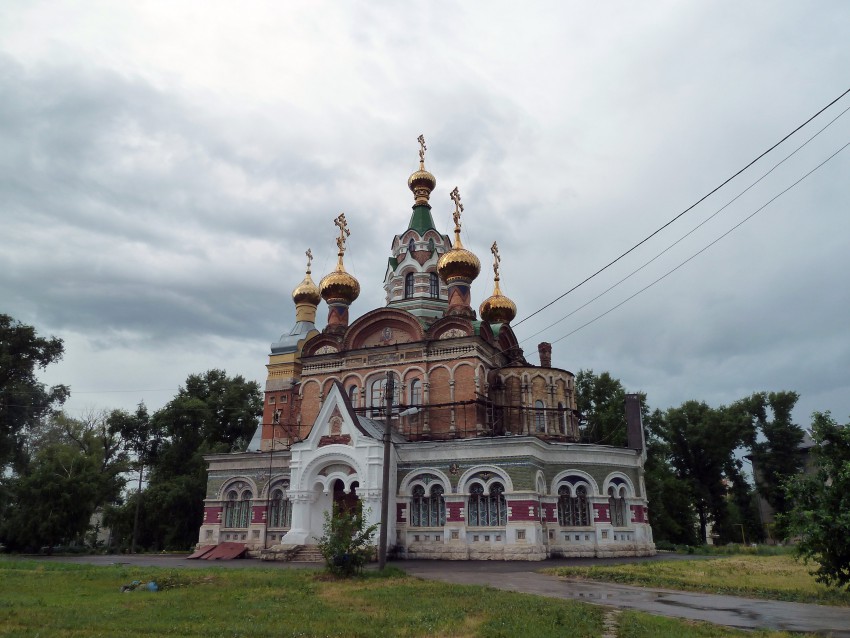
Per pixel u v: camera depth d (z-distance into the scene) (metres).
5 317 71.94
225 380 84.50
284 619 16.75
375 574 27.59
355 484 45.44
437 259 63.91
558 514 44.06
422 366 52.75
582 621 15.98
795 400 81.44
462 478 42.94
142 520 67.19
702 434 79.62
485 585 24.20
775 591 23.19
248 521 49.88
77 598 21.45
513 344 61.03
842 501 21.89
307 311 68.12
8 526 60.12
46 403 73.62
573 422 54.84
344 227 64.69
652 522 68.62
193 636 14.51
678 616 17.67
